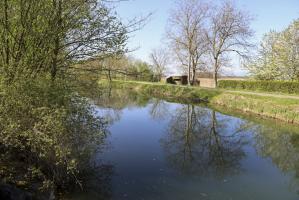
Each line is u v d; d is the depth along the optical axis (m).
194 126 19.98
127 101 31.92
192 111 26.45
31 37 7.94
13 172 7.16
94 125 8.67
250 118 22.94
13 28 7.74
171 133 17.28
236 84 41.00
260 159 13.00
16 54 7.86
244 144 15.62
